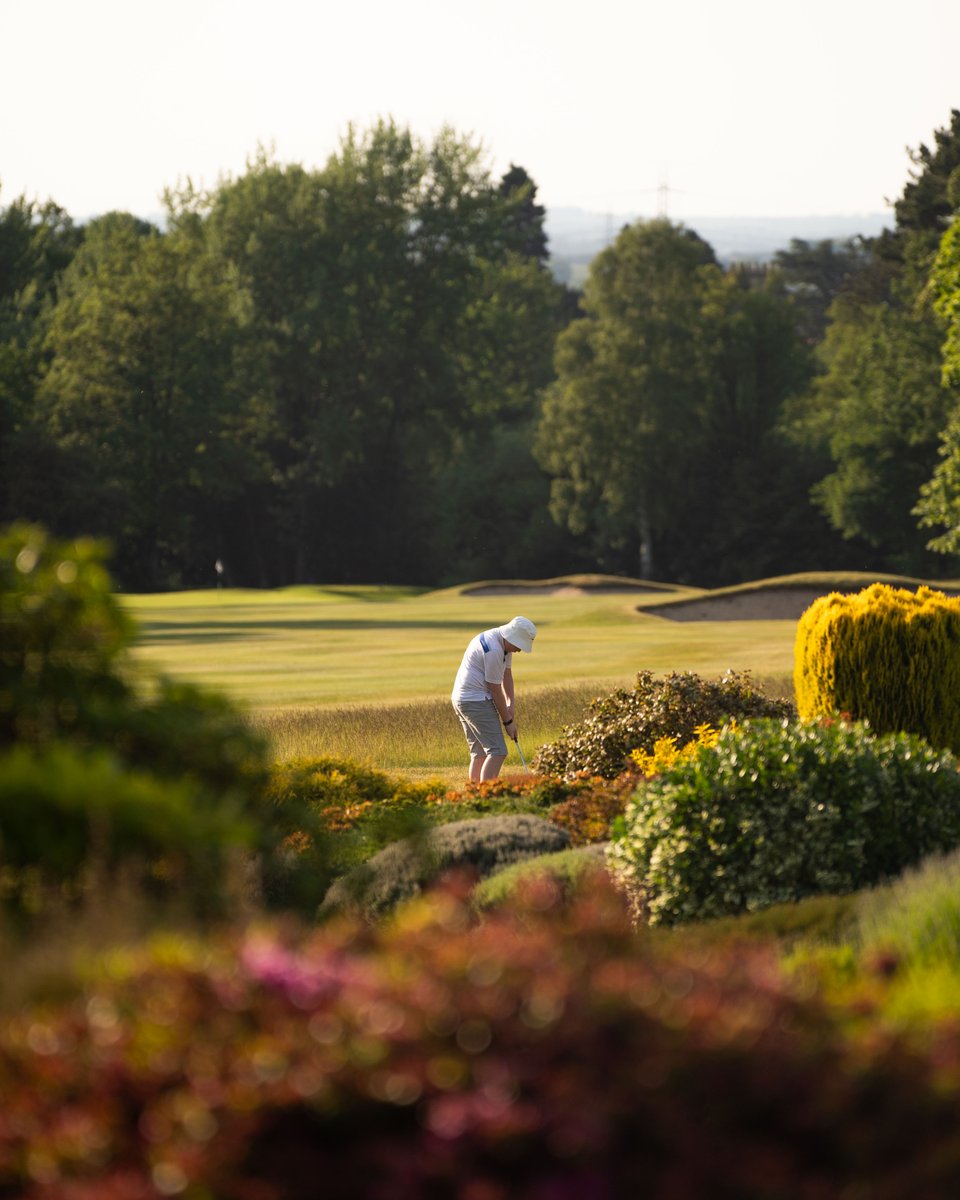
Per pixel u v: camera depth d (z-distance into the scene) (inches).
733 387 4985.2
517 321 5009.8
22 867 286.2
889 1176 179.0
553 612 2807.6
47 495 3809.1
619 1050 186.2
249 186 4532.5
